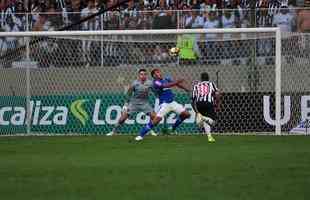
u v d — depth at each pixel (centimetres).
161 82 3700
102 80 4334
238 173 2300
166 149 3152
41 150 3172
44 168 2491
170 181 2138
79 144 3453
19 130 4234
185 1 4969
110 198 1845
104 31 4056
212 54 4334
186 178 2198
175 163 2602
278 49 3931
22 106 4266
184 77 4322
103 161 2692
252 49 4250
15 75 4362
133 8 5044
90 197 1866
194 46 4284
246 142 3469
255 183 2072
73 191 1967
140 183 2105
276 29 3934
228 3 4909
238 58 4294
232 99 4131
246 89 4200
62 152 3067
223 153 2947
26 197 1878
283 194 1869
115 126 4103
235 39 4231
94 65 4369
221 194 1883
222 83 4266
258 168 2420
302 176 2214
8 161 2730
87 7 5112
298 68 4125
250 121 4097
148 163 2611
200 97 3650
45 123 4225
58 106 4244
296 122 4066
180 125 4084
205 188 1991
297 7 4647
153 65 4366
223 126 4116
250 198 1812
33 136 4022
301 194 1867
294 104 4069
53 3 5159
